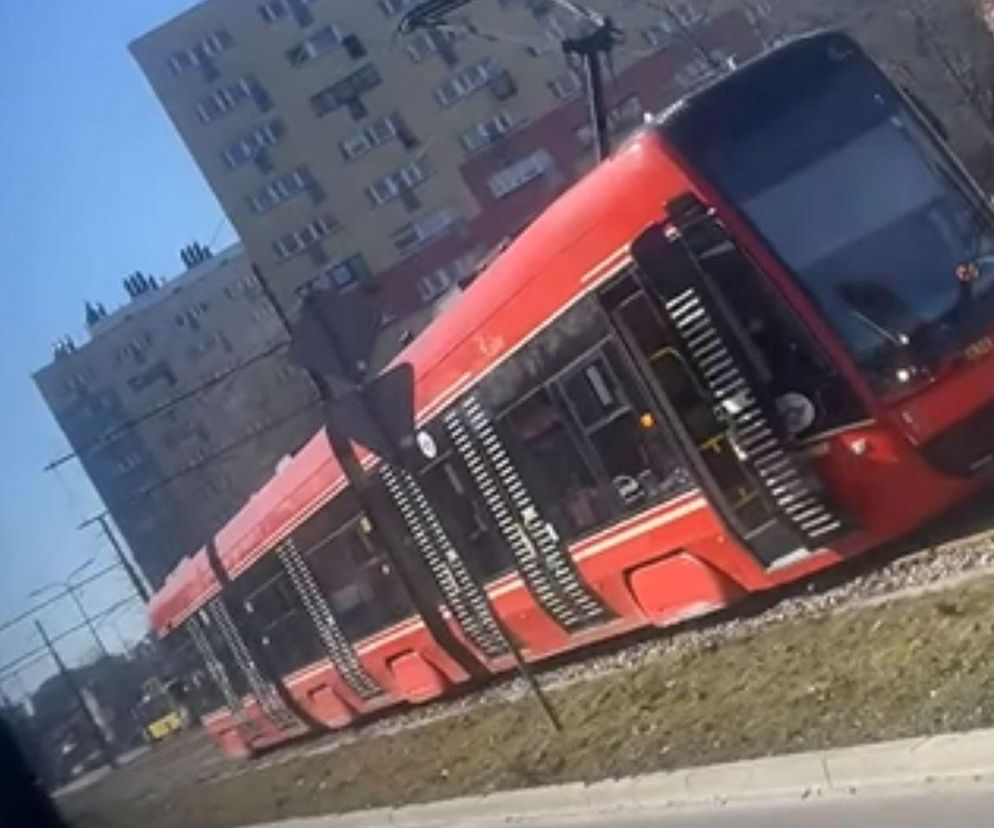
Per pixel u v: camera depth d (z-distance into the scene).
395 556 18.03
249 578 23.59
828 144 12.01
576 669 16.25
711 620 14.14
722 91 12.20
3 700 23.31
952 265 11.71
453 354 15.08
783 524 12.09
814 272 11.67
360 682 21.30
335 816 16.86
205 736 39.91
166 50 61.06
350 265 59.09
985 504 12.27
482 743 15.55
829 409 11.65
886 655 9.82
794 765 8.94
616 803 10.84
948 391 11.46
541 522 14.75
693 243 11.79
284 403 56.84
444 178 57.75
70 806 33.44
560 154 56.16
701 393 12.08
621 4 51.06
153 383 68.94
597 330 12.82
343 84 59.22
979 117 36.41
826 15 44.59
